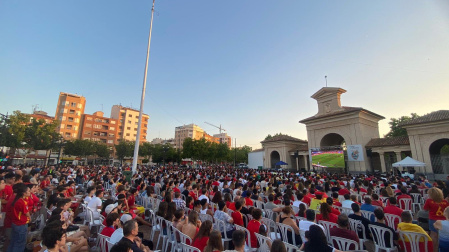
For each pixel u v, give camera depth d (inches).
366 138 1344.7
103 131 3422.7
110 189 589.3
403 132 1957.4
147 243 251.0
